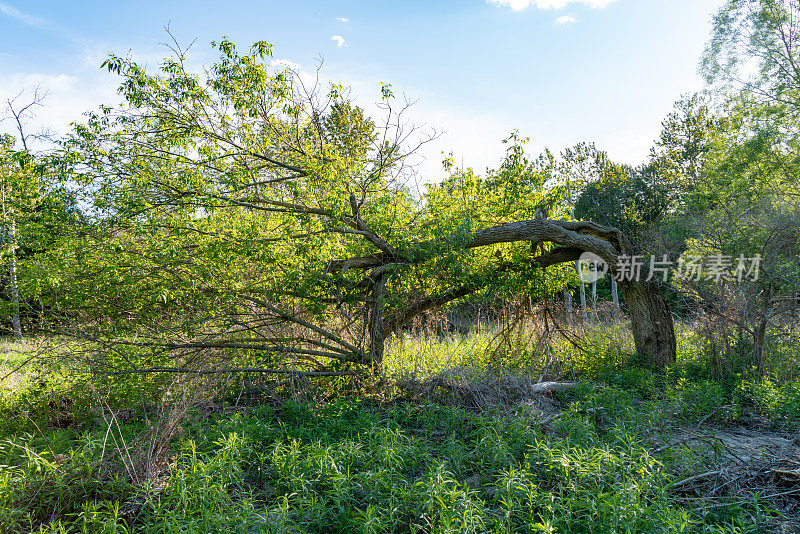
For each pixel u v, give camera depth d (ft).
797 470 16.61
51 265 24.95
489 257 37.32
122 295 26.55
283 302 30.07
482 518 13.21
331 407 24.77
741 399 27.84
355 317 31.96
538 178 37.99
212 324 28.58
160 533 12.78
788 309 31.45
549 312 39.47
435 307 37.19
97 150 25.77
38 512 14.30
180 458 16.84
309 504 14.01
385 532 13.62
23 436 21.13
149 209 25.84
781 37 63.67
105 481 15.44
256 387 28.81
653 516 12.85
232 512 13.41
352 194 29.17
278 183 30.32
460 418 22.85
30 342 26.76
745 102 67.51
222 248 26.25
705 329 33.99
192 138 27.91
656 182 86.69
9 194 26.66
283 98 28.91
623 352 38.99
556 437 19.69
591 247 36.19
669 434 21.85
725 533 12.65
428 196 33.99
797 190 48.88
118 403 26.07
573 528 13.42
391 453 16.56
